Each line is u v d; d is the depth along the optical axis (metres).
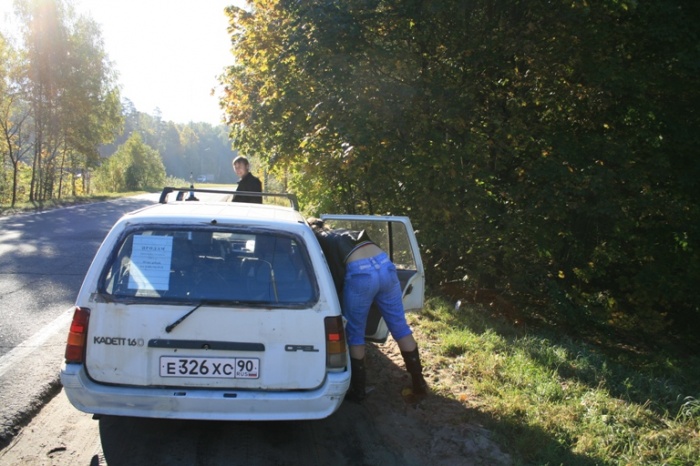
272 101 10.83
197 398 3.45
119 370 3.48
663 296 11.30
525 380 5.30
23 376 4.94
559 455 3.92
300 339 3.59
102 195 46.38
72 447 3.78
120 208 29.12
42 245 13.11
